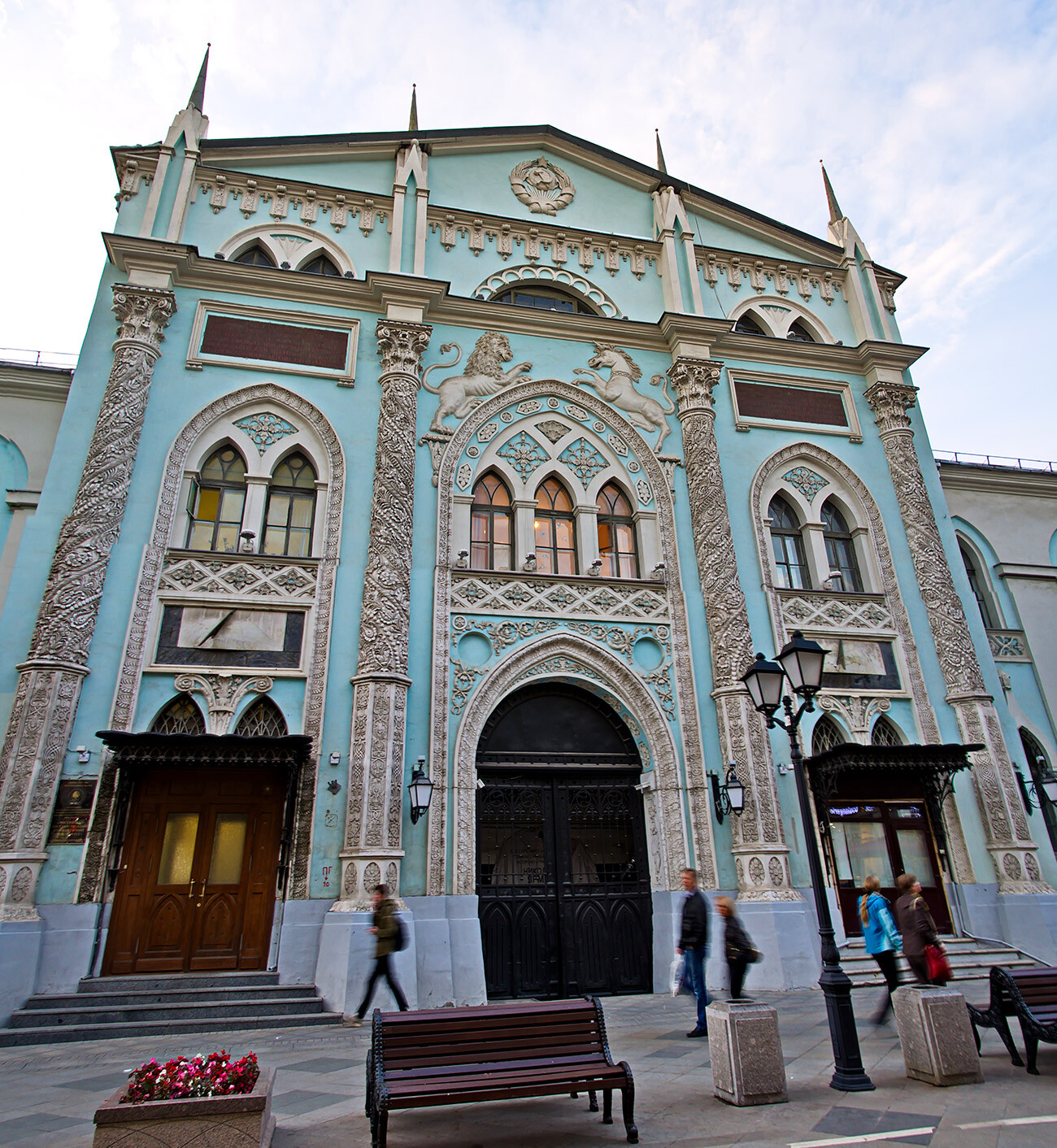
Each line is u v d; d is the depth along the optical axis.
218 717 12.45
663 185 20.06
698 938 9.28
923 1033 6.85
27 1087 7.34
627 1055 8.23
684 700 14.63
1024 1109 5.93
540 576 14.86
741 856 13.46
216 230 16.25
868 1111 5.98
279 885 11.73
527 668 14.21
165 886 11.73
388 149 18.25
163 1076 4.91
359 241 17.12
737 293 19.58
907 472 17.80
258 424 14.86
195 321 15.09
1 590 14.58
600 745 14.53
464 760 13.19
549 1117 6.17
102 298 14.73
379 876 11.58
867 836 14.52
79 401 13.84
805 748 14.75
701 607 15.52
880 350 18.91
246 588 13.41
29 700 11.44
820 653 8.17
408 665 13.50
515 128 19.44
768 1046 6.45
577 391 16.86
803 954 12.61
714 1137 5.49
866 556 17.19
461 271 17.61
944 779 14.78
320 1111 6.34
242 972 11.37
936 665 16.12
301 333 15.68
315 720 12.73
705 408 17.08
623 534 16.23
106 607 12.61
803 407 18.36
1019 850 14.41
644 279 18.97
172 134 16.41
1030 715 18.48
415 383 15.55
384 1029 5.62
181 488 13.95
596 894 13.48
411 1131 5.86
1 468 15.31
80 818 11.34
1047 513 21.19
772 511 17.48
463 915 12.18
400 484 14.47
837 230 21.52
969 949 13.54
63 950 10.66
